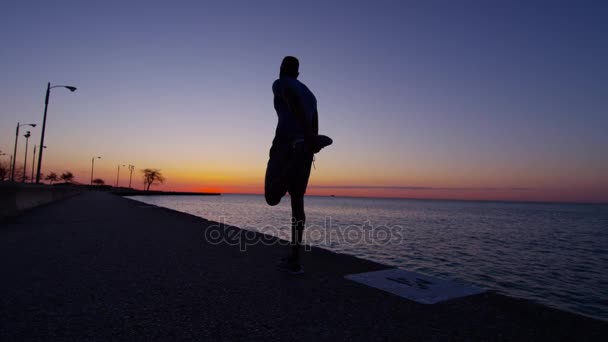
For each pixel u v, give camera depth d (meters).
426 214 56.25
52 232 5.47
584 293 7.45
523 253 14.18
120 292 2.24
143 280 2.55
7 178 62.88
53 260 3.26
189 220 7.79
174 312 1.88
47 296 2.13
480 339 1.58
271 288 2.37
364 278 2.69
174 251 3.80
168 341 1.51
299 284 2.49
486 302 2.13
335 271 2.92
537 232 27.69
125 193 90.69
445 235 20.67
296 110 2.49
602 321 1.84
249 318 1.80
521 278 8.88
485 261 11.33
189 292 2.25
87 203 16.84
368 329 1.68
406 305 2.05
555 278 9.10
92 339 1.51
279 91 2.59
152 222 7.27
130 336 1.55
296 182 2.70
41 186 14.55
